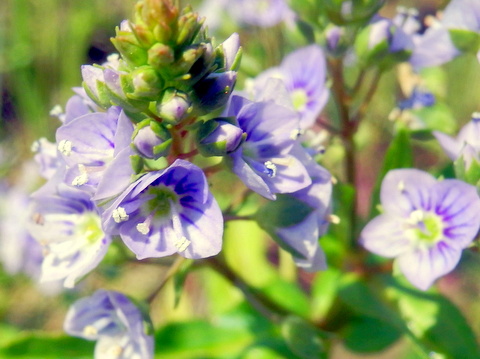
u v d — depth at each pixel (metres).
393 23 0.07
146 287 0.11
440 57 0.07
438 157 0.11
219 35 0.09
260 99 0.06
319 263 0.06
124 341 0.06
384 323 0.08
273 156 0.06
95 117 0.05
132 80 0.05
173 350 0.08
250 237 0.09
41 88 0.12
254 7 0.09
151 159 0.05
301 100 0.07
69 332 0.06
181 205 0.05
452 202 0.06
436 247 0.06
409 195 0.06
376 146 0.12
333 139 0.07
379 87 0.10
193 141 0.05
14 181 0.12
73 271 0.06
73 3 0.12
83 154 0.05
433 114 0.08
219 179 0.10
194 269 0.07
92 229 0.06
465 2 0.07
